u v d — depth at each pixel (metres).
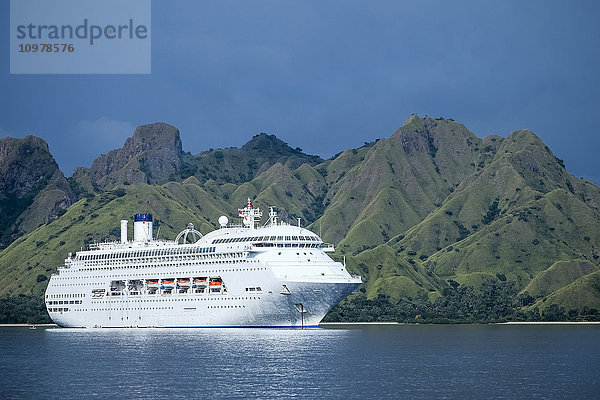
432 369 154.50
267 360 163.38
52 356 176.00
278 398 124.19
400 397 125.00
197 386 134.00
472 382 138.88
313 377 142.88
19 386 136.00
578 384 137.25
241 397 125.00
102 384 137.00
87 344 199.62
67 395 127.56
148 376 144.75
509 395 126.94
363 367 156.00
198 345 188.38
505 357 176.62
